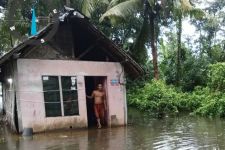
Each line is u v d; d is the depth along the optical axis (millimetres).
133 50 24594
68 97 13328
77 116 13414
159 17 24031
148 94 22312
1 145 10906
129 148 9711
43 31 12492
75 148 9961
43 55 13258
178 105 21172
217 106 17266
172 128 13484
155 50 23781
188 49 29641
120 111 14258
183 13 22391
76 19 13539
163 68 28734
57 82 13180
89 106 15734
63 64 13305
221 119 15938
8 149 10234
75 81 13477
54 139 11477
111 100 14078
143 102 22266
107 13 21078
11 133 13297
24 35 23938
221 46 30359
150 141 10703
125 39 29453
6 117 16797
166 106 20750
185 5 21391
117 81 14219
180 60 28359
